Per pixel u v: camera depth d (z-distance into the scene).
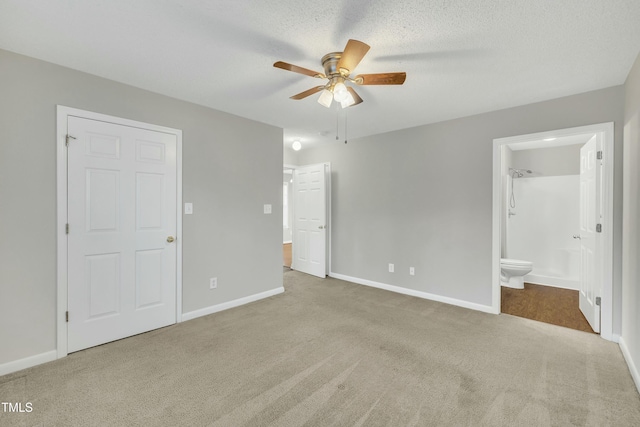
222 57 2.11
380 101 2.90
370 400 1.75
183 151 2.96
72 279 2.30
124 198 2.57
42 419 1.59
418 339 2.55
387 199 4.10
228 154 3.34
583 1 1.50
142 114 2.66
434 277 3.64
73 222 2.30
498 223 3.14
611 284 2.50
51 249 2.20
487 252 3.21
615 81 2.42
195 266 3.07
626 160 2.34
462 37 1.83
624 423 1.56
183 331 2.73
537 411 1.66
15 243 2.06
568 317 3.09
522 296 3.84
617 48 1.93
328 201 4.88
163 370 2.07
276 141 3.87
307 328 2.79
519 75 2.33
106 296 2.48
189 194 3.01
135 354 2.29
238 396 1.79
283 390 1.84
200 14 1.63
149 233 2.73
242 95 2.82
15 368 2.05
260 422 1.57
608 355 2.27
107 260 2.48
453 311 3.25
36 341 2.14
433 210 3.63
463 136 3.38
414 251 3.82
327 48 1.98
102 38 1.88
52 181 2.20
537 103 2.88
